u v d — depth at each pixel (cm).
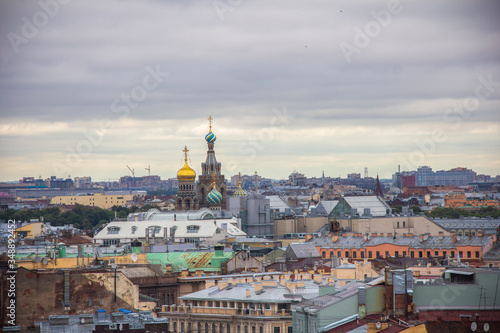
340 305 19850
